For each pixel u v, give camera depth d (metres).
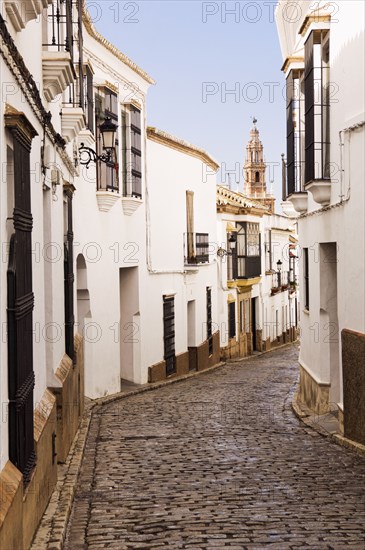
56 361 9.55
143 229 19.98
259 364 29.00
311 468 9.63
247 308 33.81
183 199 23.86
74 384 11.43
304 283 15.81
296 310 47.38
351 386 10.89
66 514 7.15
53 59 8.29
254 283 33.03
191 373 24.19
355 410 10.77
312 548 6.27
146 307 20.39
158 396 18.08
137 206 18.73
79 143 13.39
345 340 11.10
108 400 16.44
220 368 27.20
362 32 10.13
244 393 18.72
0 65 5.14
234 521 7.17
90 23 15.10
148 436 12.24
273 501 7.95
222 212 29.53
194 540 6.57
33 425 6.46
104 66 16.81
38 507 6.71
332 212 12.28
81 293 15.84
